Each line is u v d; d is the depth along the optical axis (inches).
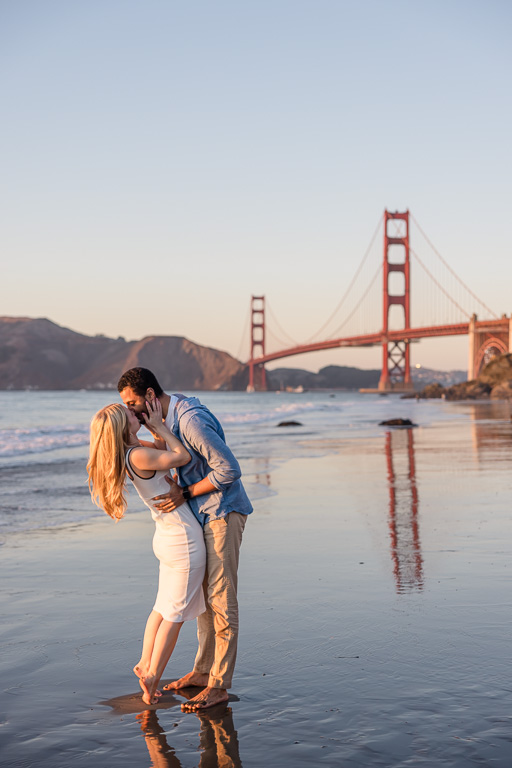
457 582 172.4
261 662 123.3
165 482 120.3
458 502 304.8
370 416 1473.9
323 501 314.5
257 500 318.7
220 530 119.3
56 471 458.0
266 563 195.9
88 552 217.8
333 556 203.8
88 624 147.1
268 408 2319.1
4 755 93.4
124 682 119.7
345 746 93.0
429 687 110.3
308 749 92.8
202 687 120.4
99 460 118.3
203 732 99.5
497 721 98.3
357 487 361.7
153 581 181.9
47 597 166.7
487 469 436.5
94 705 110.7
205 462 123.0
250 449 624.1
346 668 119.1
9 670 123.6
